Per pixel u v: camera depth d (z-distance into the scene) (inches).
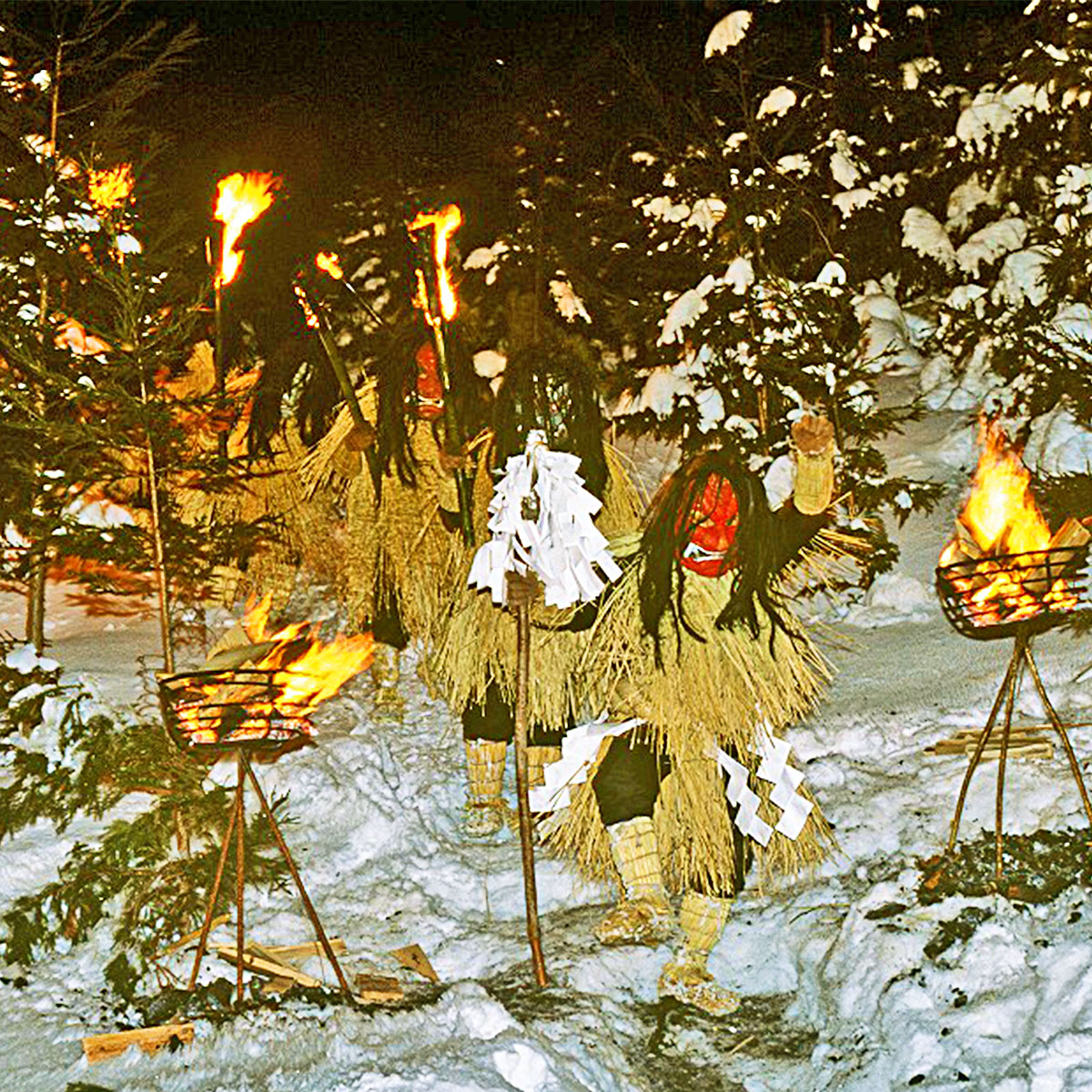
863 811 221.6
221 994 187.2
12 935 200.1
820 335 338.6
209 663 194.1
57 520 234.8
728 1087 181.8
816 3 435.2
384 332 395.9
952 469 351.6
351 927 212.1
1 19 263.9
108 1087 173.2
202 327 291.1
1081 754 226.4
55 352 235.9
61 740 227.6
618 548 206.5
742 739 199.5
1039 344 343.3
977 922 188.2
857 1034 182.1
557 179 406.6
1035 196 406.9
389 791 243.3
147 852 211.6
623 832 202.1
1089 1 363.3
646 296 387.9
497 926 213.0
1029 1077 165.6
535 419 205.8
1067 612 201.2
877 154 429.7
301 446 288.0
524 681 195.9
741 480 197.2
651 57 447.2
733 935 205.2
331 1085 169.6
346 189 450.6
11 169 249.0
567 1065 176.4
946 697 253.1
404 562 264.2
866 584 307.1
